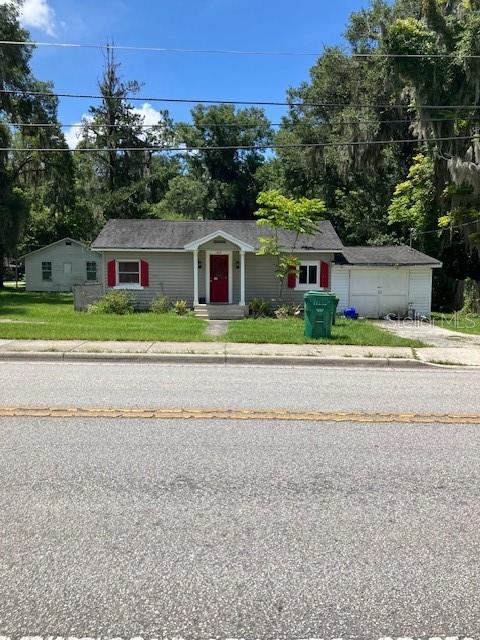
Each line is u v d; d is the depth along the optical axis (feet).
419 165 83.10
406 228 95.61
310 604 8.31
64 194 111.24
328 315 39.47
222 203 161.48
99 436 16.51
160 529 10.61
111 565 9.30
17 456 14.64
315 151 102.22
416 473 13.79
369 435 17.03
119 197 127.03
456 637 7.63
